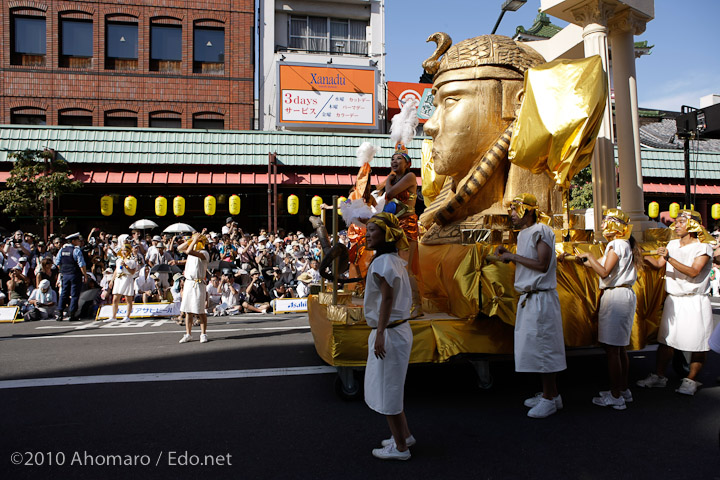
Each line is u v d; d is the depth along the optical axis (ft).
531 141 14.19
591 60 14.07
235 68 69.00
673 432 11.82
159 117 67.10
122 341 24.53
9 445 11.23
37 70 63.10
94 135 52.24
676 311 14.69
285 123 65.21
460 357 14.14
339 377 14.19
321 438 11.53
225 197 61.31
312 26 75.31
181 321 31.65
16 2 62.85
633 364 18.63
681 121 30.55
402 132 17.12
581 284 14.48
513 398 14.42
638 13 19.67
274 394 14.87
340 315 13.32
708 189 61.82
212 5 68.44
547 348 12.42
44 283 34.86
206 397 14.62
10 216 50.11
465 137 17.06
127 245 34.76
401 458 10.27
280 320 32.65
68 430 12.10
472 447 10.97
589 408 13.53
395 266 9.93
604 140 19.04
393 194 15.21
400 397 9.98
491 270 13.33
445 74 17.63
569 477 9.61
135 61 66.80
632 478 9.55
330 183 55.77
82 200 59.26
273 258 40.57
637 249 13.82
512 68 17.13
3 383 16.25
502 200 16.92
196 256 24.04
